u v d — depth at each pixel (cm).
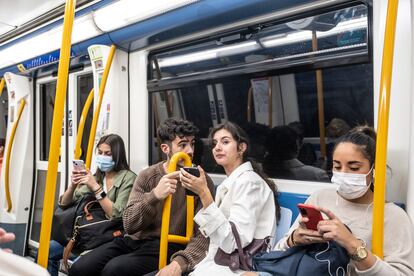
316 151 212
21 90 393
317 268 134
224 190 187
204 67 251
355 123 198
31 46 338
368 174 138
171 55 271
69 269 220
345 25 189
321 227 123
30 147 406
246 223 166
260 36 223
